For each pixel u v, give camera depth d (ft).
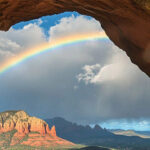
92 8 36.22
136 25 33.60
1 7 37.11
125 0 27.84
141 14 29.48
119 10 31.30
